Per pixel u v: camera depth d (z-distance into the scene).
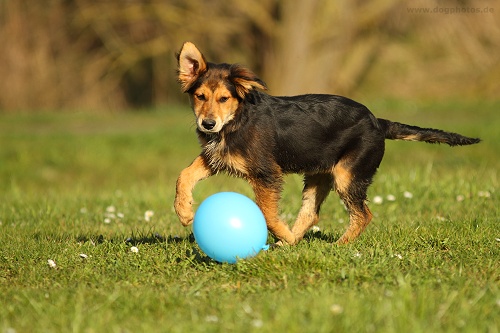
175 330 6.11
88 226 11.65
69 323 6.49
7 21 38.28
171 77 42.62
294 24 35.91
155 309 6.83
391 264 8.15
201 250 8.86
